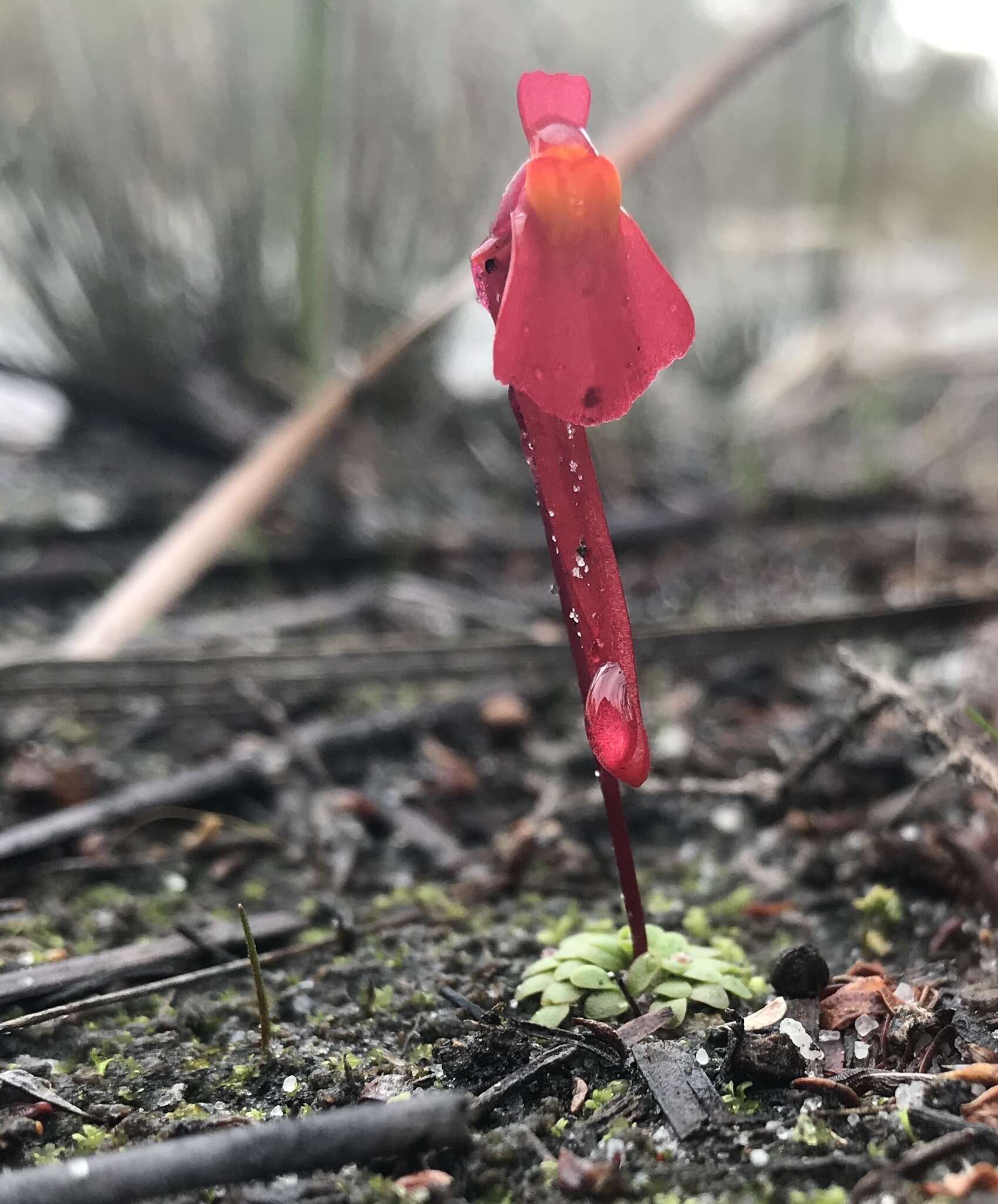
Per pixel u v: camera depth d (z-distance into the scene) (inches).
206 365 6.0
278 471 4.0
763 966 2.4
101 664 3.5
